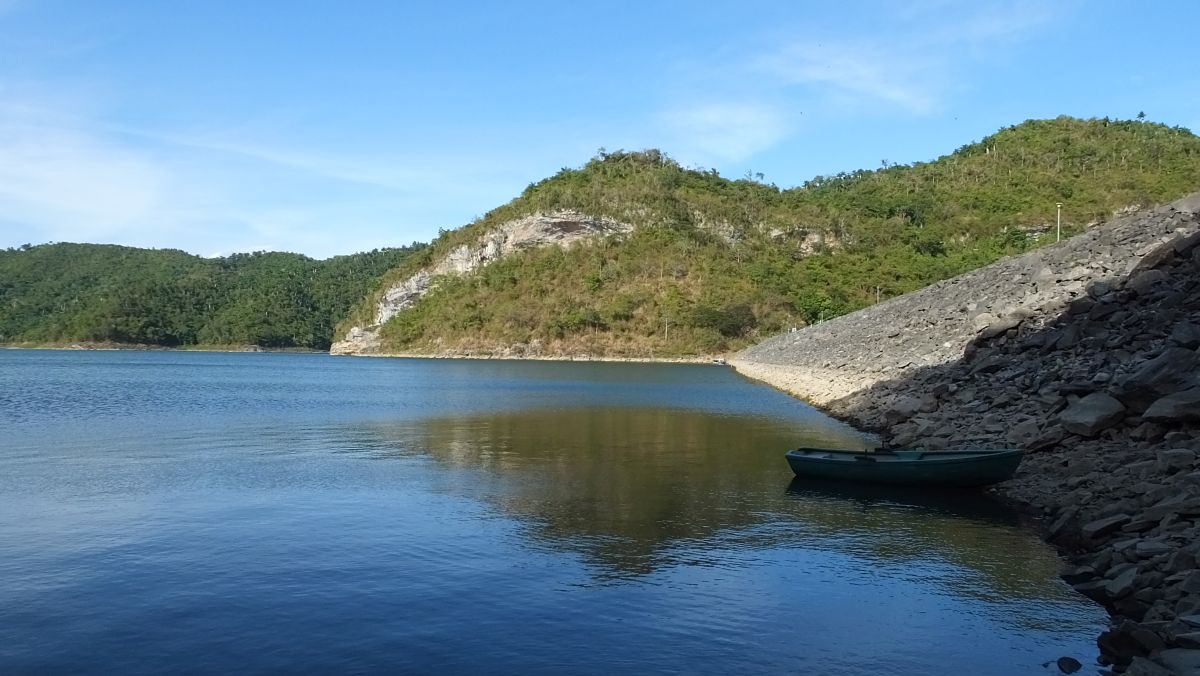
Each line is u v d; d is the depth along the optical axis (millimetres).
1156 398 19484
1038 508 18656
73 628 11586
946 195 184375
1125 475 17469
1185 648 9711
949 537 16734
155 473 24391
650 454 28719
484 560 14984
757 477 23812
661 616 12141
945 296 58094
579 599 12867
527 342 166125
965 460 20516
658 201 195750
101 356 172125
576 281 177250
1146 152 177625
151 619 11938
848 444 30953
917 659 10656
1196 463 16203
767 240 185375
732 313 152375
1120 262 37219
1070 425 21172
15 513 18781
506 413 45812
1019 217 158250
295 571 14273
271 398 58562
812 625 11805
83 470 24938
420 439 33219
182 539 16422
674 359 147625
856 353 57500
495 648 10914
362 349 199625
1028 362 29094
